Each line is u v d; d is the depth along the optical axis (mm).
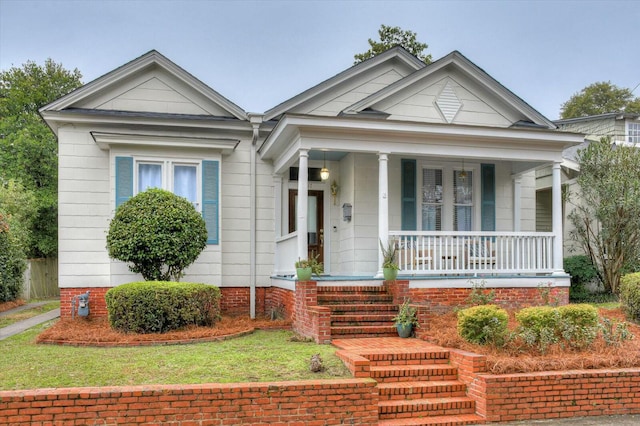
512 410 6879
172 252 10961
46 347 8820
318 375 6824
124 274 12008
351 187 12953
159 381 6543
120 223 11031
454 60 12992
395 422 6648
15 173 26312
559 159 12211
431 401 6984
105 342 8945
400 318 9305
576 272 14742
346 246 13242
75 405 5863
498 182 13984
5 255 16969
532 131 11648
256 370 7004
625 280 10969
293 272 11266
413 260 11766
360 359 6930
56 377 6719
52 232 27297
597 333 8484
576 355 7715
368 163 12969
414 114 13000
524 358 7480
